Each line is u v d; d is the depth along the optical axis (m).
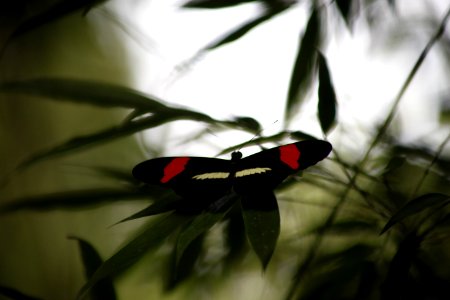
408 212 0.66
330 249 0.77
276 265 0.78
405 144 0.75
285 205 0.78
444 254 0.74
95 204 0.72
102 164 0.90
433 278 0.71
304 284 0.76
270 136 0.68
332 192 0.72
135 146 0.88
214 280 0.78
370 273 0.73
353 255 0.74
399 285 0.67
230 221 0.75
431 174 0.74
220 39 0.73
